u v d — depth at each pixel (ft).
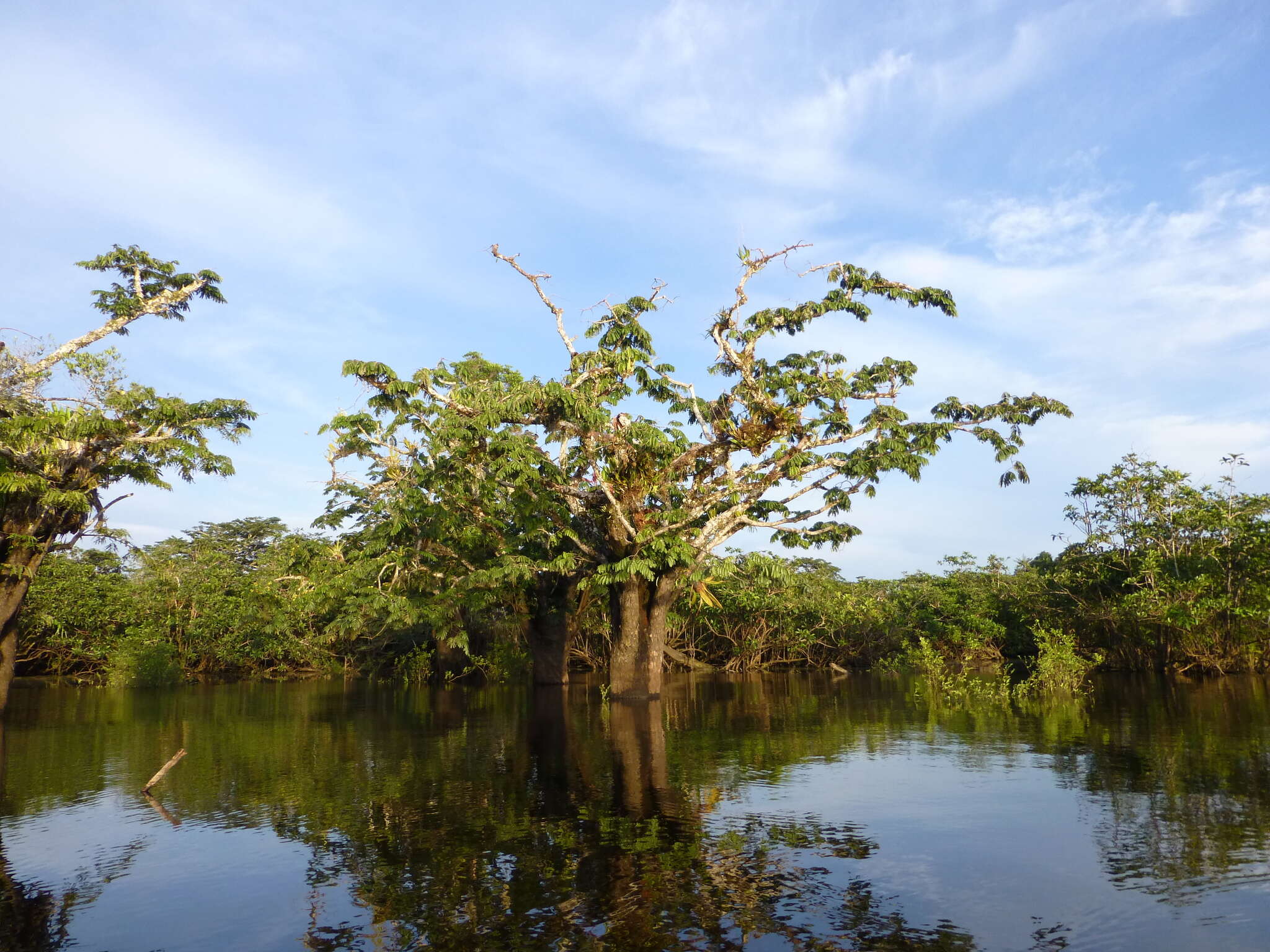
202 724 63.41
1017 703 68.74
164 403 69.31
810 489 77.82
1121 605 103.91
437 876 23.26
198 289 77.46
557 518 78.59
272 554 160.35
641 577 76.64
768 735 51.31
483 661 119.44
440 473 73.77
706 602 84.84
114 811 32.35
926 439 73.00
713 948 17.93
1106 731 49.24
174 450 70.44
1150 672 106.11
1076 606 116.47
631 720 61.67
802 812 29.91
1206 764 37.09
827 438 73.26
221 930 19.79
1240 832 25.73
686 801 31.96
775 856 24.54
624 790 34.24
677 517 75.15
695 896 21.18
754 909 20.24
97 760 44.96
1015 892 21.15
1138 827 26.66
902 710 66.13
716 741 48.73
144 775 40.22
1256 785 32.24
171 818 31.22
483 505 84.23
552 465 73.10
